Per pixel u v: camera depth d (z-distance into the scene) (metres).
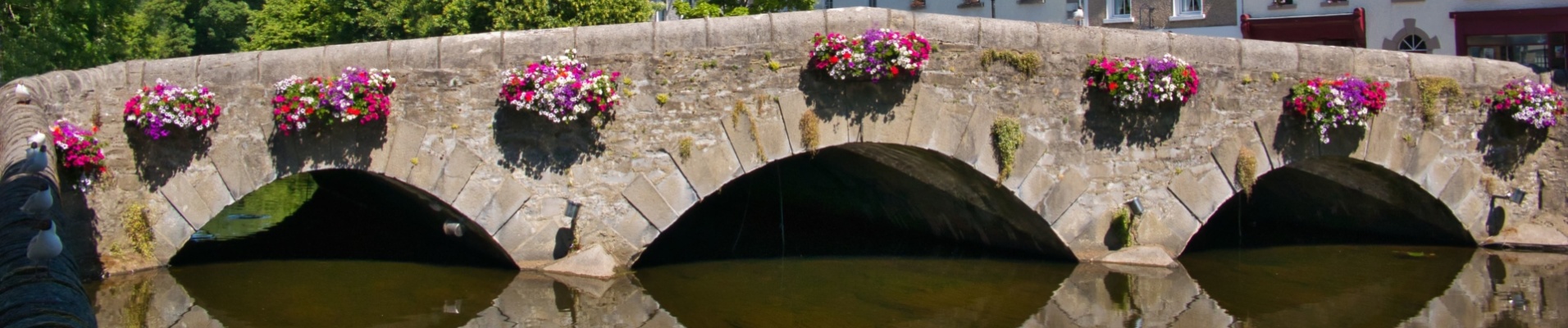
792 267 10.76
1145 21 23.48
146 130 8.81
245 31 39.66
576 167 9.52
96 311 8.19
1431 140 11.65
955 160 10.09
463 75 9.33
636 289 9.33
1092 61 10.34
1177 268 10.54
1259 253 11.97
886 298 9.26
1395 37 21.30
